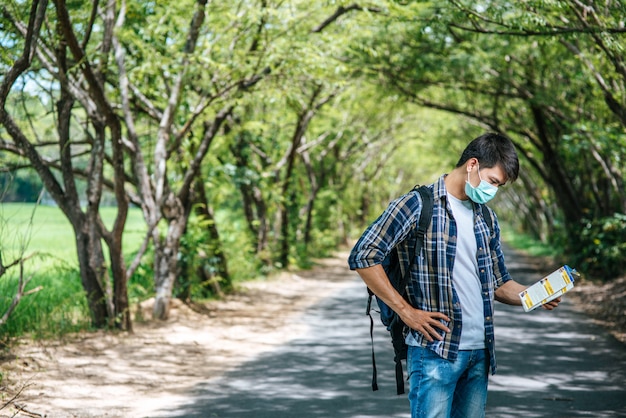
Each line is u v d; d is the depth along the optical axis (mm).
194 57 11383
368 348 10289
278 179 23172
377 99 21828
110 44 10664
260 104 16797
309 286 19969
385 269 3951
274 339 11117
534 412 6727
